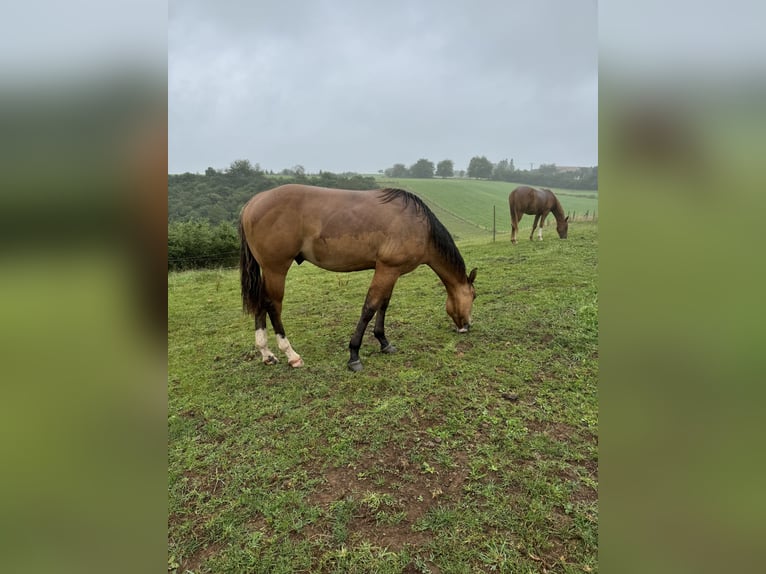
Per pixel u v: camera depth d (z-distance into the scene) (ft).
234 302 19.22
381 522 5.79
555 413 8.52
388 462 7.09
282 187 10.65
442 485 6.50
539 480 6.52
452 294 12.67
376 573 4.99
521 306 15.46
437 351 11.88
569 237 32.01
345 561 5.18
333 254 10.80
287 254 10.62
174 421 8.68
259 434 8.09
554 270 20.67
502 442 7.55
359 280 22.61
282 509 6.08
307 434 7.98
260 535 5.62
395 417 8.45
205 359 12.26
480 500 6.15
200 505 6.23
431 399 9.18
